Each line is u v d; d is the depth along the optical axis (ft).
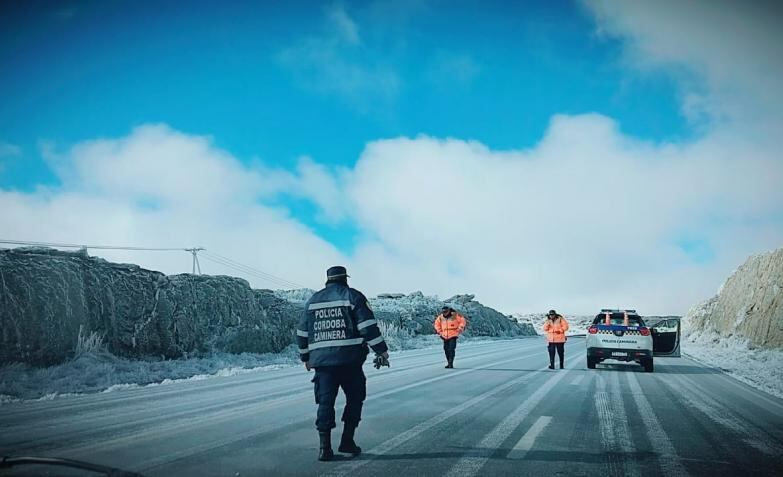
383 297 194.08
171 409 27.22
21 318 44.91
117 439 19.98
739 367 66.85
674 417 26.76
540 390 35.96
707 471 16.81
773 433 23.35
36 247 52.26
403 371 49.78
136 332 55.72
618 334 52.70
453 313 54.08
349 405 18.19
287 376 45.91
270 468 16.14
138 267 63.16
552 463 17.25
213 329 67.82
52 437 20.31
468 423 23.79
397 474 15.71
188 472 15.53
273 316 82.33
